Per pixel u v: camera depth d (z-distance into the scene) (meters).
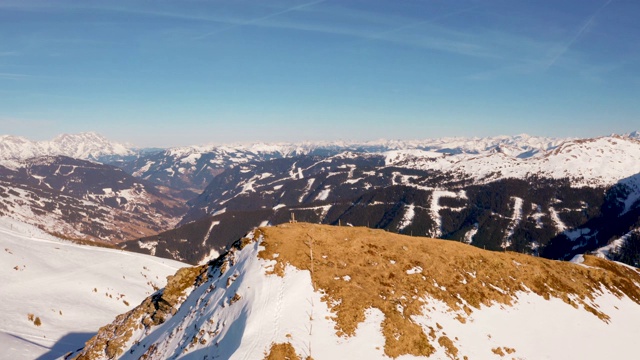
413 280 54.28
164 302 57.03
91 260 151.62
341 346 39.56
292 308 43.50
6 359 64.81
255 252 53.03
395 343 41.41
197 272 61.53
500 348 46.62
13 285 108.31
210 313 46.88
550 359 47.59
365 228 67.00
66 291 114.81
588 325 57.72
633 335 59.28
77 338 87.88
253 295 44.38
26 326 86.50
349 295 47.28
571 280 68.94
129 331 57.75
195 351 42.59
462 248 66.56
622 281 77.00
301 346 38.28
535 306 58.06
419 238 66.69
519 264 67.75
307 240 56.84
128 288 132.25
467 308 52.00
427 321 46.75
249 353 36.53
